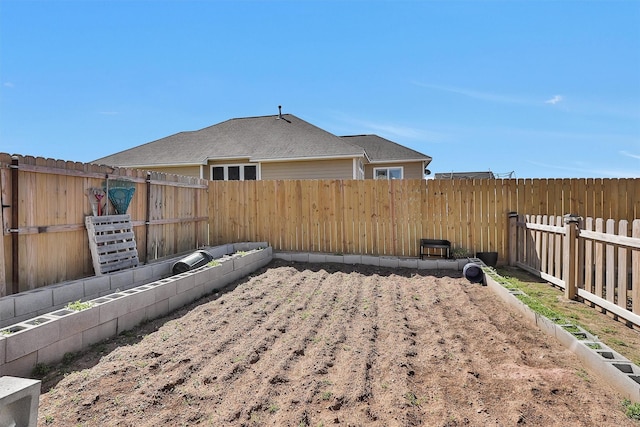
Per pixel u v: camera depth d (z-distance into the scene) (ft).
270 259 26.84
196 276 17.69
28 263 14.57
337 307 16.51
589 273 16.16
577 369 10.41
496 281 18.72
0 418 5.50
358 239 27.25
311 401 8.83
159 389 9.29
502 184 25.31
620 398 8.86
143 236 21.57
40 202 15.17
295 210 28.22
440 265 23.95
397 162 54.65
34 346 10.04
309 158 41.91
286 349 11.90
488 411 8.35
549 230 19.74
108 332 12.69
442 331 13.52
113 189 19.15
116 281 16.89
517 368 10.46
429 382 9.75
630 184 24.09
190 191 26.76
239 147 46.29
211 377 9.96
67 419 8.04
